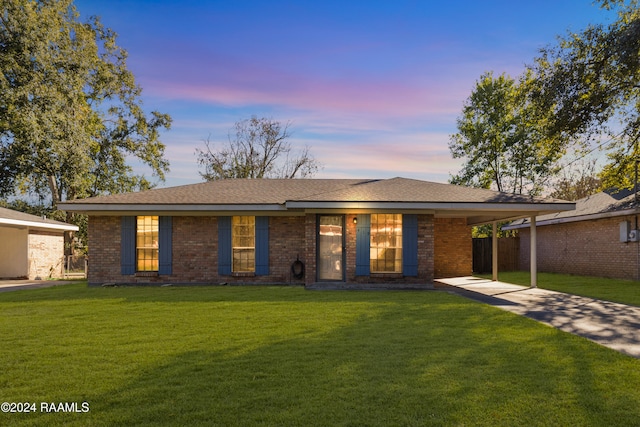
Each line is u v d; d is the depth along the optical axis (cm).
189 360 549
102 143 3306
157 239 1539
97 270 1509
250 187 1739
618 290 1380
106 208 1441
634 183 1992
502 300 1118
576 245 2105
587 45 1806
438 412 395
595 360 559
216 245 1521
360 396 430
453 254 1823
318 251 1440
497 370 513
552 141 2036
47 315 875
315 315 863
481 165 3366
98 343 638
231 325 766
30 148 2519
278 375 492
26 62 2388
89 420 377
